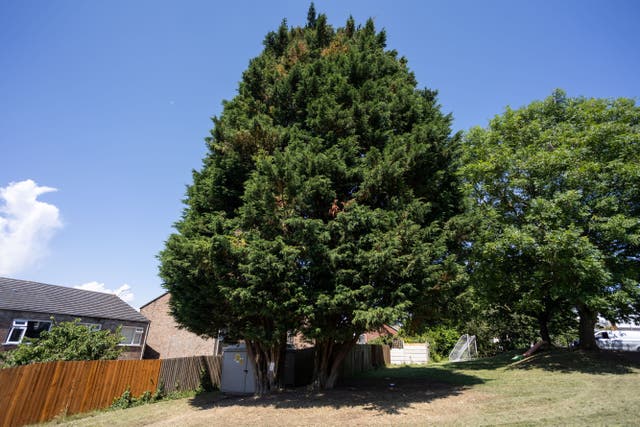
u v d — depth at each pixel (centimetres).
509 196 1670
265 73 1382
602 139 1491
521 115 1812
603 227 1332
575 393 956
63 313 2306
